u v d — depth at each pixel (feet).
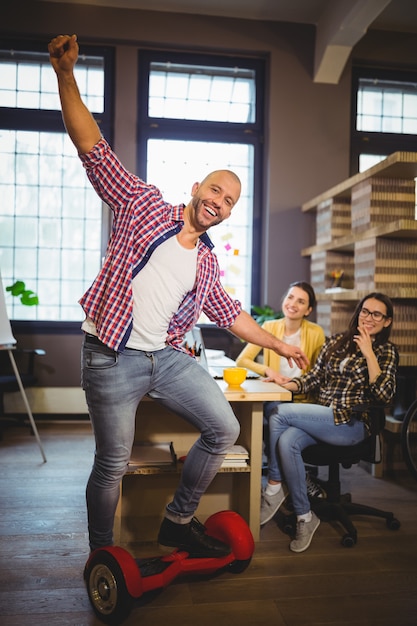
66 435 14.30
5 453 12.51
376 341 8.93
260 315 15.89
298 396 9.82
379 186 12.23
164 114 16.90
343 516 8.50
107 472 6.27
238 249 17.47
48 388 16.11
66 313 16.83
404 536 8.48
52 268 16.75
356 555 7.79
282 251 16.80
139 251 6.06
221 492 8.73
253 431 8.00
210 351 12.19
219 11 16.16
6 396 15.96
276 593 6.72
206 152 17.15
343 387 8.79
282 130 16.70
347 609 6.40
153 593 6.56
